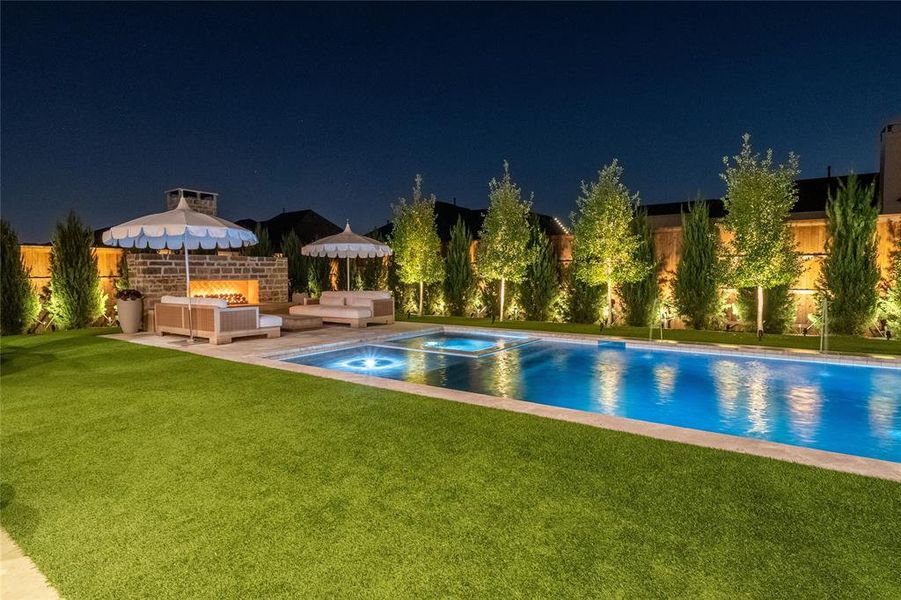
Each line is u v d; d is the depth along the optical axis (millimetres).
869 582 2357
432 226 17281
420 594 2297
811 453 3969
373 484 3488
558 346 11320
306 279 19047
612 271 13289
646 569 2473
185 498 3299
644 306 13695
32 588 2373
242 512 3100
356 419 5000
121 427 4801
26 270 12891
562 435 4477
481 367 9125
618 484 3439
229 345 10109
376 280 19359
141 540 2791
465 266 17062
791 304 11945
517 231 14945
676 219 20422
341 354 10297
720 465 3742
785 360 9477
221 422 4934
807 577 2398
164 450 4188
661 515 3006
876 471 3590
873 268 10969
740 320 12562
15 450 4203
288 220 28984
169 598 2297
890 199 15250
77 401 5758
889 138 15234
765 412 6414
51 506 3205
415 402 5629
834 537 2738
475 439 4395
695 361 9602
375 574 2453
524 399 7043
